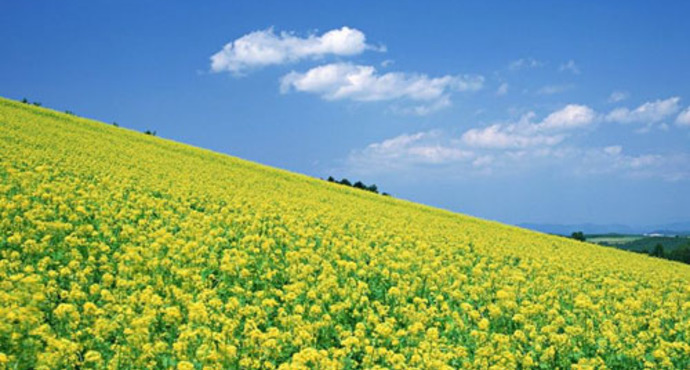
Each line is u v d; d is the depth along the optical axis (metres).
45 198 19.62
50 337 8.71
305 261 18.23
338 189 49.59
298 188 42.19
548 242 40.22
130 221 20.14
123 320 10.19
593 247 44.47
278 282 15.66
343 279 16.41
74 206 19.92
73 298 11.16
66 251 14.53
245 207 27.05
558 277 22.00
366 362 10.67
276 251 17.77
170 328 11.05
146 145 47.94
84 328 9.95
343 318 13.33
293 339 11.25
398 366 10.42
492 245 29.86
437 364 10.46
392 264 18.36
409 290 15.90
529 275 22.69
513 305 15.11
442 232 31.92
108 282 12.53
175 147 52.25
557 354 12.43
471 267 22.08
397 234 27.64
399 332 12.16
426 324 13.61
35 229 15.41
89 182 25.58
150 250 15.49
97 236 16.59
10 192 20.09
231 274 14.70
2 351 8.66
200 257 15.90
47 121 47.97
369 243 23.47
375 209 38.88
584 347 13.26
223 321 10.95
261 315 12.05
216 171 40.81
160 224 20.16
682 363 12.77
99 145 40.09
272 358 10.29
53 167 27.08
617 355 12.82
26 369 8.44
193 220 21.05
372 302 15.09
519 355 11.80
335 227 25.28
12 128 38.56
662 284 25.58
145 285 12.96
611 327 14.44
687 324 15.45
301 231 22.11
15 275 11.28
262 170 50.28
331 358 10.89
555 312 14.88
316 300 13.67
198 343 10.08
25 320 9.07
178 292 12.20
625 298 19.84
